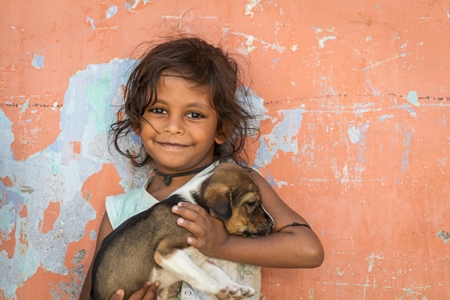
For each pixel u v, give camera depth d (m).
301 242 2.87
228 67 3.28
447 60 3.52
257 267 3.08
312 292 3.56
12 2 3.69
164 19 3.67
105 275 2.84
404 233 3.52
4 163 3.69
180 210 2.71
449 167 3.51
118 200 3.30
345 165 3.56
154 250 2.80
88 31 3.68
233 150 3.46
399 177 3.53
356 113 3.56
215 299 2.85
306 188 3.58
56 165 3.68
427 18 3.54
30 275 3.68
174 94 3.04
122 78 3.66
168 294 2.89
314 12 3.59
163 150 3.08
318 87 3.58
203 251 2.74
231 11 3.63
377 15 3.56
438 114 3.52
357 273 3.54
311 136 3.58
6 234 3.69
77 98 3.67
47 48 3.68
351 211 3.55
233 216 2.84
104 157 3.66
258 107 3.60
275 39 3.61
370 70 3.56
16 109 3.68
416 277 3.51
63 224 3.67
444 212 3.50
